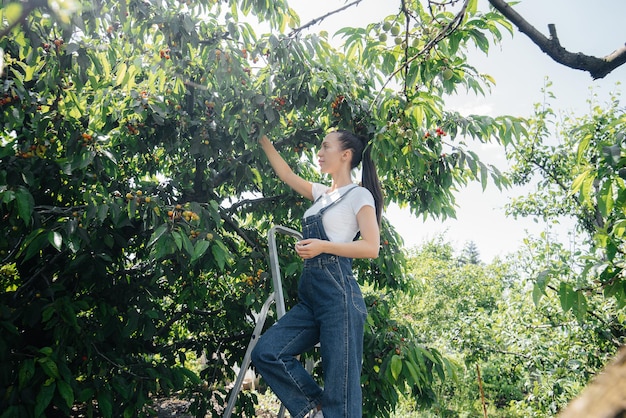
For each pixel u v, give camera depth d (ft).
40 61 9.43
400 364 10.73
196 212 9.78
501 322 22.33
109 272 11.85
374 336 12.16
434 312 37.40
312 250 6.16
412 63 7.54
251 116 10.26
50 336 11.03
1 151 9.77
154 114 10.82
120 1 9.37
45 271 11.35
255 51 10.68
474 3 6.76
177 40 10.39
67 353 9.77
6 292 11.10
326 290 6.16
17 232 9.87
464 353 23.34
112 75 12.17
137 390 10.57
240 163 12.70
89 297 10.85
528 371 20.94
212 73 11.34
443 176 12.18
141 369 11.07
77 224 8.98
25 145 10.59
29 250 8.45
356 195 6.56
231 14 10.63
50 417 11.79
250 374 27.32
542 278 7.45
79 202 11.39
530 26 4.89
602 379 1.22
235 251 13.05
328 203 6.70
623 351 1.24
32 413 8.35
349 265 6.44
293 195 14.03
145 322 11.24
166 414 19.65
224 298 15.31
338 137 7.61
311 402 5.98
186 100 12.57
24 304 10.10
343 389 5.85
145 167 15.28
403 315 37.01
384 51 8.01
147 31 11.02
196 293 13.98
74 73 9.01
